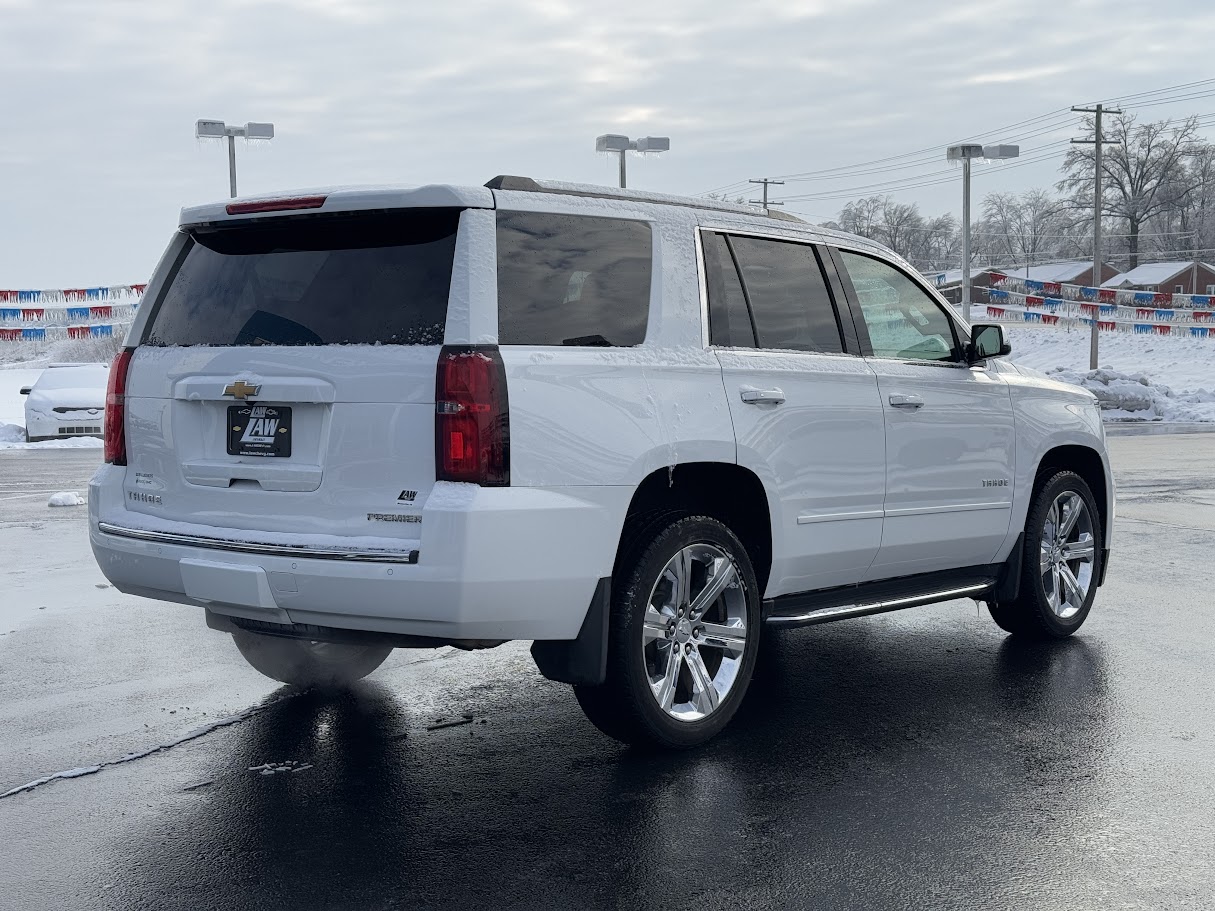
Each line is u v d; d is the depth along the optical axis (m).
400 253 4.23
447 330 4.04
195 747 4.75
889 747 4.73
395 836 3.84
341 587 4.07
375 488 4.10
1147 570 8.55
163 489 4.63
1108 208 108.00
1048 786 4.29
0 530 10.58
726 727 5.00
